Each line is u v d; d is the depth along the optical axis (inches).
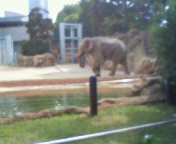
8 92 547.8
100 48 895.1
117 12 1604.3
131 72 959.6
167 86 341.1
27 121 276.2
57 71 1088.8
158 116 285.3
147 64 639.1
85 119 276.1
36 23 1611.7
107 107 330.0
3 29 1728.6
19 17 1769.2
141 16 1389.0
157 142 210.5
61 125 256.2
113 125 253.8
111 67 961.5
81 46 930.1
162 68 344.8
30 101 436.8
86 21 1770.4
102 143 205.2
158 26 338.3
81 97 469.4
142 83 418.9
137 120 270.1
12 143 210.7
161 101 354.0
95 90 291.9
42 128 247.4
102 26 1700.3
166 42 327.9
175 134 224.2
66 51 1558.8
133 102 351.9
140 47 1026.1
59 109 312.3
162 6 356.8
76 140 174.9
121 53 905.5
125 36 1181.1
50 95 502.0
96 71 893.2
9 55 1569.9
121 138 215.2
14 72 1059.3
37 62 1365.7
